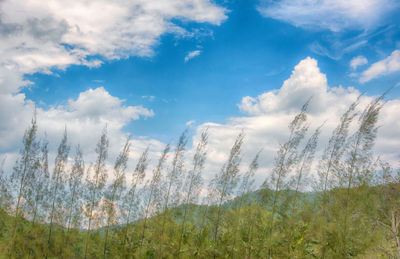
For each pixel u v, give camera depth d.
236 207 14.00
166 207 14.45
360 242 10.67
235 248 13.19
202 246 13.61
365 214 10.81
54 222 14.35
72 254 13.91
